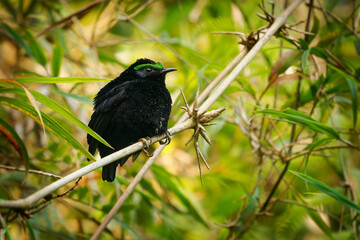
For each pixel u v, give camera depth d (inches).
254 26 472.4
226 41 474.0
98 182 435.2
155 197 408.2
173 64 517.0
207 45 564.1
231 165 505.4
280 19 329.7
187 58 465.4
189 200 409.1
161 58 529.0
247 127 400.5
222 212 483.2
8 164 400.2
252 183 437.7
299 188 429.4
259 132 390.9
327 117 387.5
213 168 478.9
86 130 242.1
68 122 442.3
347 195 363.6
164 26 552.1
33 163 400.8
